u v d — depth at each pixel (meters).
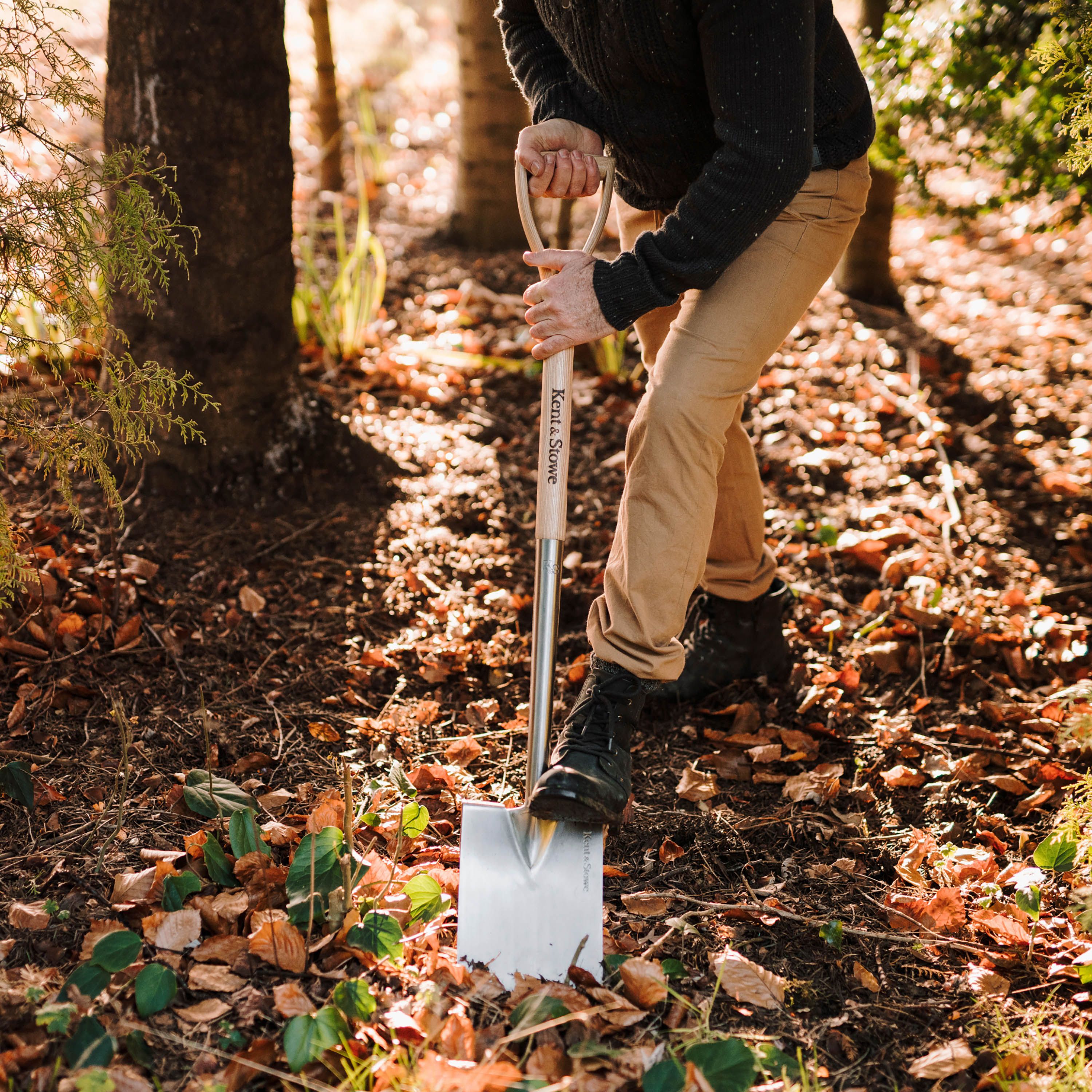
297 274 4.55
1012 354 4.21
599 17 1.73
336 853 1.79
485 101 4.79
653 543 1.83
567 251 1.85
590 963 1.72
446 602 2.80
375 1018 1.58
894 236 5.43
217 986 1.63
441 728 2.39
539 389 3.94
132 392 2.37
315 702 2.44
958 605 2.88
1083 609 2.94
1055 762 2.31
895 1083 1.56
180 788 2.04
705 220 1.71
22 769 1.98
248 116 2.77
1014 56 2.97
